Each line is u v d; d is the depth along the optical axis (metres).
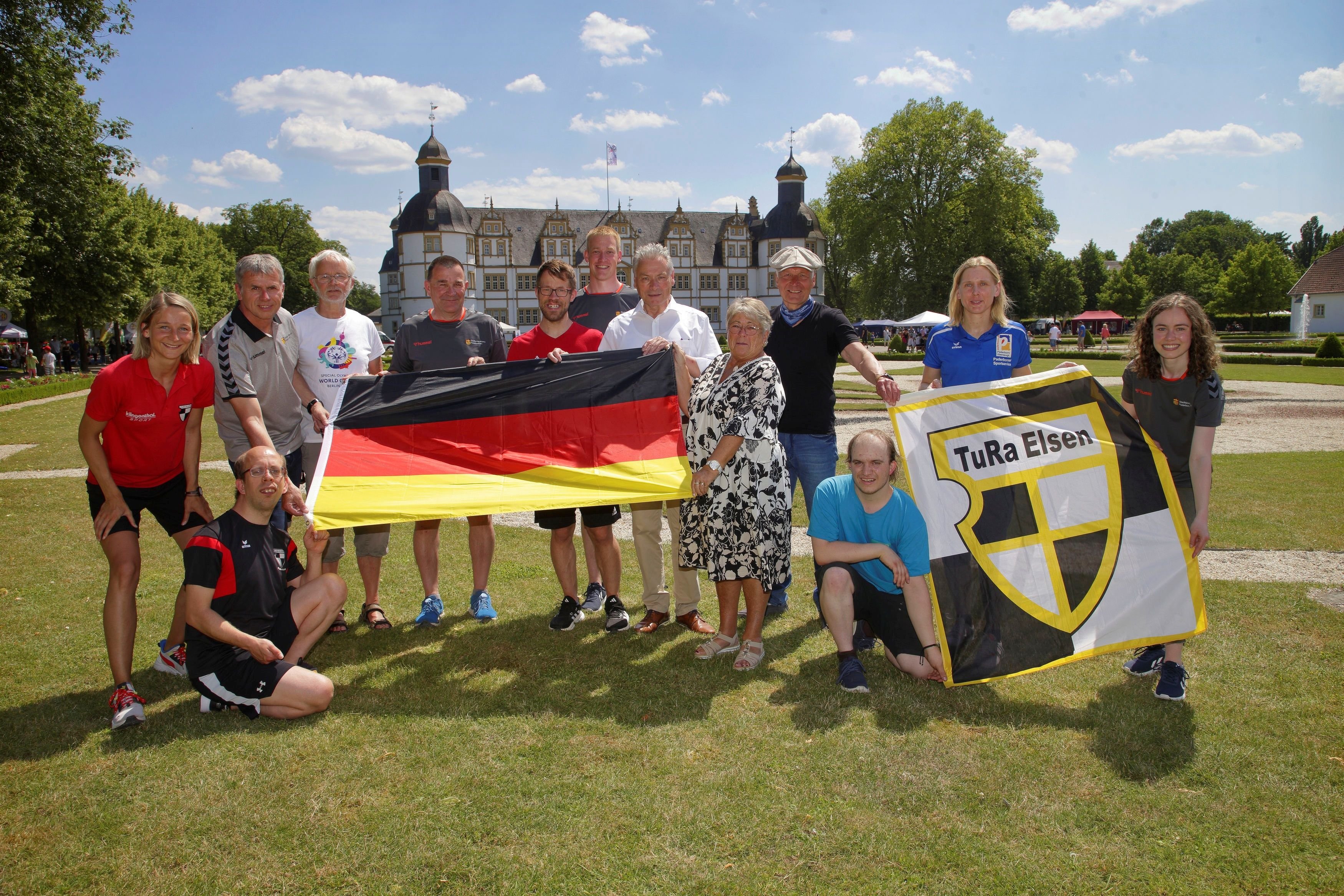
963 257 53.97
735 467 4.22
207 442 14.45
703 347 5.24
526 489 4.45
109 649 3.76
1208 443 3.98
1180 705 3.73
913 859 2.66
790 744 3.43
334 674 4.26
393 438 4.65
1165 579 3.97
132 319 40.59
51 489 9.84
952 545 4.02
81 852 2.74
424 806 3.00
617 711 3.79
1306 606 5.01
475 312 5.48
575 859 2.68
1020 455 4.11
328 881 2.59
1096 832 2.80
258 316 4.50
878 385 4.36
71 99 21.12
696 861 2.67
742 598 5.51
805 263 4.96
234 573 3.76
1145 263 86.00
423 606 5.10
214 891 2.55
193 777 3.21
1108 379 23.86
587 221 83.69
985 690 3.95
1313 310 62.97
